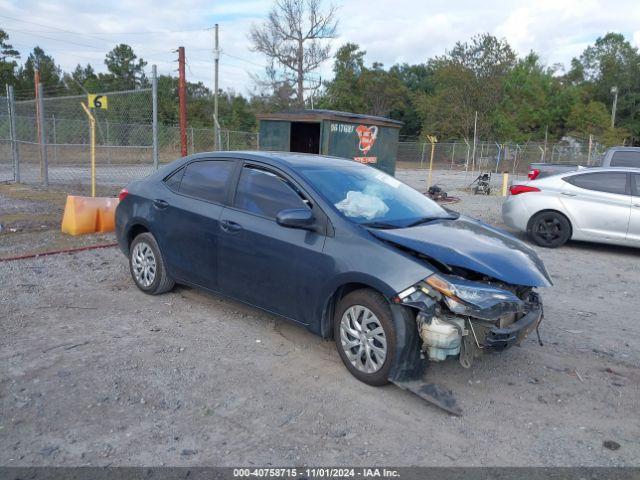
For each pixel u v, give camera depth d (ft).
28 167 69.31
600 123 180.04
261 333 16.20
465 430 11.57
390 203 15.64
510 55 170.71
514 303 12.50
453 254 12.78
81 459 10.07
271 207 15.25
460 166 128.06
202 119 159.33
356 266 12.95
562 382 13.97
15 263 22.57
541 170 48.11
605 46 239.09
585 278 24.76
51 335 15.46
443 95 175.01
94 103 36.70
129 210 19.27
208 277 16.71
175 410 11.82
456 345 12.25
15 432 10.80
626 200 29.48
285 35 144.56
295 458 10.36
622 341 16.97
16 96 175.11
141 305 18.19
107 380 12.98
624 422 12.16
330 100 172.86
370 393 12.90
